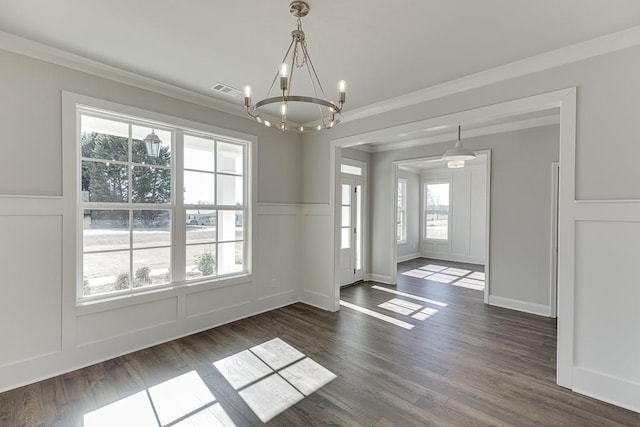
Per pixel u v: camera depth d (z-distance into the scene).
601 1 1.88
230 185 3.89
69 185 2.60
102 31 2.22
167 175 3.32
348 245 5.75
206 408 2.18
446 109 3.14
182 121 3.31
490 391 2.40
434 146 5.29
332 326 3.70
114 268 2.96
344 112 3.93
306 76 2.93
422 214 9.16
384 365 2.78
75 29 2.20
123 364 2.76
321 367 2.74
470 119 2.99
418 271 7.07
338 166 4.29
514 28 2.17
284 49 2.47
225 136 3.72
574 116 2.41
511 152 4.44
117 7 1.95
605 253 2.30
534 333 3.53
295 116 4.12
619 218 2.23
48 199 2.51
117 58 2.62
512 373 2.66
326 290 4.32
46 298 2.51
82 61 2.60
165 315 3.24
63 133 2.57
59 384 2.43
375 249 6.11
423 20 2.08
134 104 2.96
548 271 4.13
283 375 2.61
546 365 2.80
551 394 2.36
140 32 2.24
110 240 2.94
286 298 4.48
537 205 4.23
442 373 2.65
